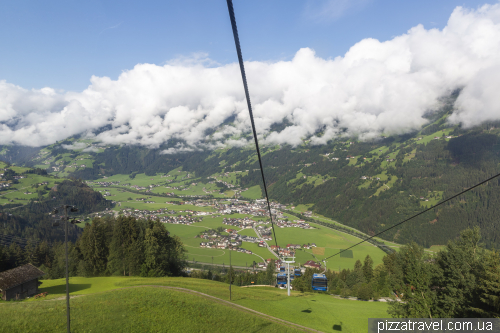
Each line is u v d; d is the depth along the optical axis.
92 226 96.62
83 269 90.38
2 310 35.44
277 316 48.94
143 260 90.44
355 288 95.88
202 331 38.38
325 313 56.31
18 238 187.12
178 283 66.25
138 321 38.50
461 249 56.41
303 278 113.50
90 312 38.66
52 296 52.47
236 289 70.44
